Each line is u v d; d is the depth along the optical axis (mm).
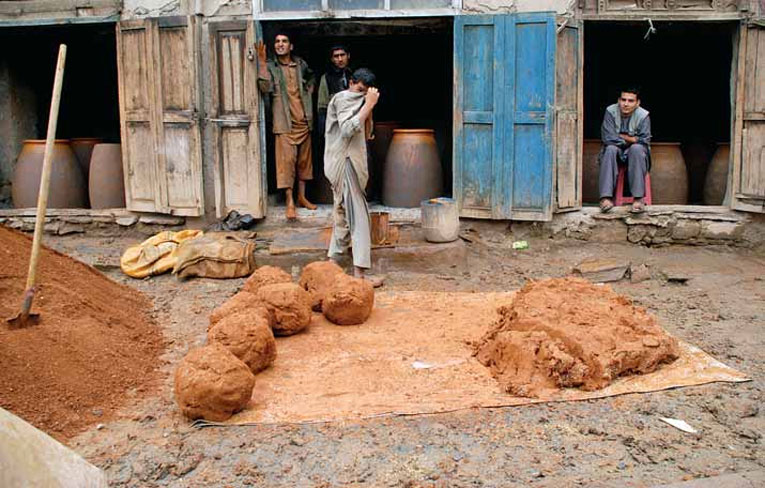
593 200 9570
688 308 6535
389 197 9391
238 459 3871
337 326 5996
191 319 6277
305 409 4410
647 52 11219
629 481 3607
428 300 6699
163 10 8898
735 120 8430
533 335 4973
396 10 8492
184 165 8953
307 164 9164
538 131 8367
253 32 8641
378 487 3604
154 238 8133
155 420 4324
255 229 9023
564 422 4246
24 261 5668
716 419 4266
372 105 6801
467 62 8523
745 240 8477
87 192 10164
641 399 4535
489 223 8789
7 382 4207
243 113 8812
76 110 11695
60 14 9148
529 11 8336
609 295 5629
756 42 8227
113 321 5609
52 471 2250
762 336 5727
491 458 3855
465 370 5035
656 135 11391
